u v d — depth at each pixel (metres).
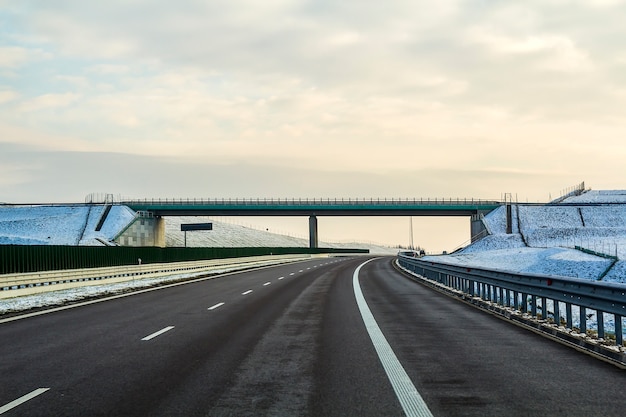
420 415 6.32
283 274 42.34
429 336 12.22
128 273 33.88
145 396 7.21
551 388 7.55
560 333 12.16
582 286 11.75
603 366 9.01
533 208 130.25
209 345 11.12
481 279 20.41
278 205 113.06
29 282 23.75
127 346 11.00
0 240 108.56
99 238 112.44
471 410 6.52
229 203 113.38
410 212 117.81
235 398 7.11
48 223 124.62
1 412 6.53
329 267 56.66
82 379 8.16
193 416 6.36
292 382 7.96
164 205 116.94
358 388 7.59
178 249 50.69
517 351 10.37
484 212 119.69
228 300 21.25
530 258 81.38
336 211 114.56
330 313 16.80
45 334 12.59
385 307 18.53
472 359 9.60
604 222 125.94
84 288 27.36
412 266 45.16
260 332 12.90
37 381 8.04
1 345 11.11
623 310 10.08
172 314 16.59
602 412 6.43
